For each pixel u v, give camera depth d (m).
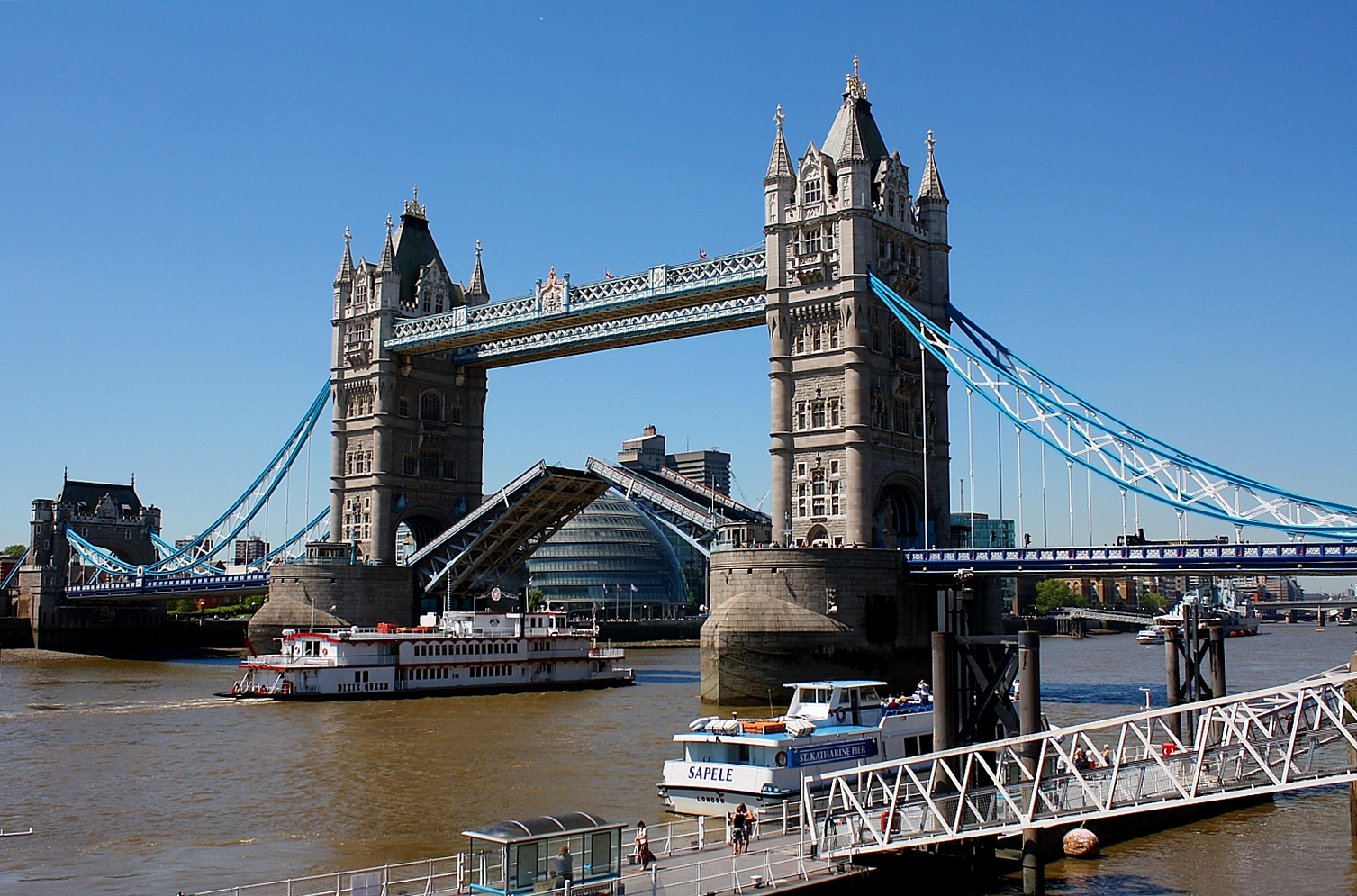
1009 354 120.94
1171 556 102.25
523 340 157.62
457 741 81.88
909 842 41.81
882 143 131.88
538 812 57.81
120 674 157.12
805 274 123.00
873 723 61.25
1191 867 48.03
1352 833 52.38
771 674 108.00
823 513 120.69
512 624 126.50
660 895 38.69
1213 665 70.56
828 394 121.25
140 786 65.44
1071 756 45.19
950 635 45.91
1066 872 47.44
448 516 165.38
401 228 168.12
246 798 62.06
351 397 164.62
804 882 40.47
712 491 138.00
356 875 40.66
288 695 111.44
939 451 129.75
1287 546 97.44
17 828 55.69
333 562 146.62
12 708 105.62
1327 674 40.78
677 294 133.12
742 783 54.53
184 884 45.41
